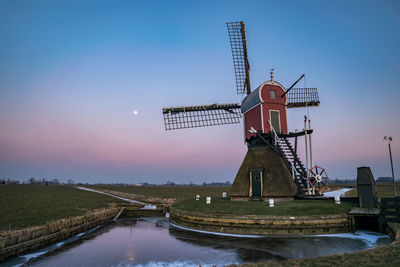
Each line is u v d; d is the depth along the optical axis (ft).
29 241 52.95
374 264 29.84
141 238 65.92
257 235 61.67
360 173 68.44
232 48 118.42
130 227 87.04
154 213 125.59
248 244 53.42
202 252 48.98
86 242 61.62
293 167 89.45
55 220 68.59
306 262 32.91
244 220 65.05
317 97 114.93
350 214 62.64
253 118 99.81
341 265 30.45
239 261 42.75
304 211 65.16
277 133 94.63
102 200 157.58
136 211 125.18
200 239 60.44
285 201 80.89
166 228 81.82
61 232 64.64
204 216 72.33
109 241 62.54
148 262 44.37
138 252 51.03
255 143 98.22
